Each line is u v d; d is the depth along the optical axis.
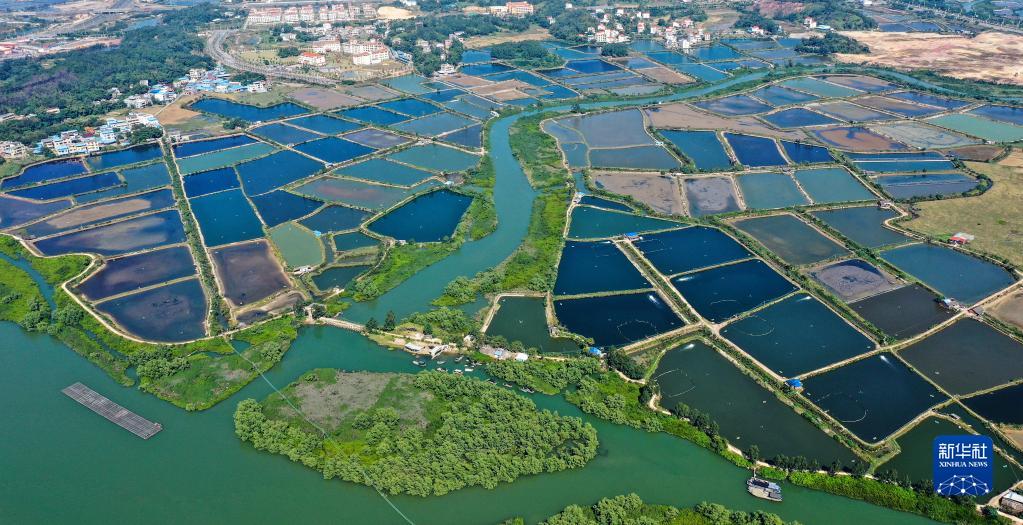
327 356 155.00
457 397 138.75
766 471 119.62
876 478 118.12
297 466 124.44
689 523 109.50
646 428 130.62
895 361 149.75
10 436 132.88
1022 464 120.94
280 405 137.75
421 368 150.00
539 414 131.88
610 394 139.75
